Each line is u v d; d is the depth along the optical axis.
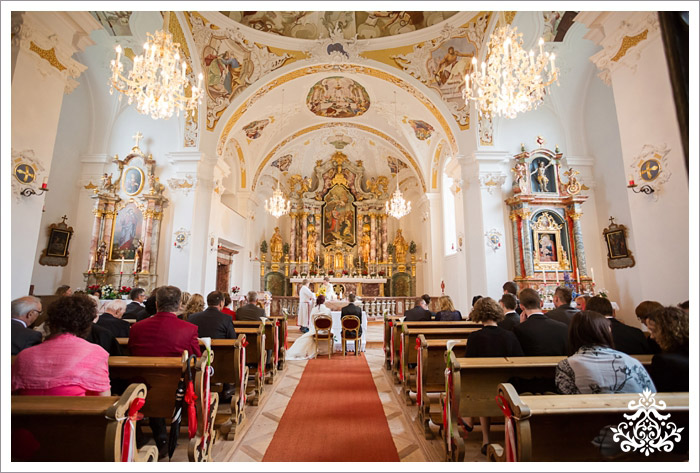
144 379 2.89
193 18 9.44
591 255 10.03
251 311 6.80
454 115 10.65
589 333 2.36
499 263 9.77
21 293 5.05
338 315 9.25
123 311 4.43
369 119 14.77
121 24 9.26
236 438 3.73
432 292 14.67
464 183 10.42
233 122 11.41
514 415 1.86
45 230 9.98
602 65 5.73
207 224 10.74
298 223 19.44
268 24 10.40
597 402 1.90
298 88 12.36
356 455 3.38
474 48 9.87
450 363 3.06
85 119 11.16
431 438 3.73
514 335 3.35
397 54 10.74
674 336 2.37
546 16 8.91
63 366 2.24
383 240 19.34
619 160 9.66
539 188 10.25
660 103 4.92
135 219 10.71
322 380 6.07
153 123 11.27
